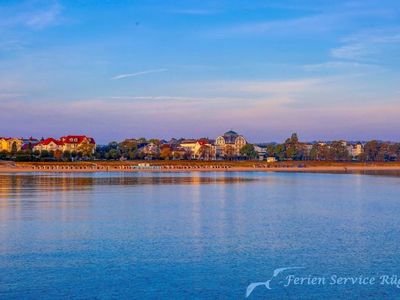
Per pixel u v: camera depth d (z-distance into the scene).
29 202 97.56
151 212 84.25
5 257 51.06
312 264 48.72
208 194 117.69
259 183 158.62
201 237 61.59
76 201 100.06
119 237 61.56
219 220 75.38
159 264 48.56
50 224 71.00
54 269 46.62
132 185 144.38
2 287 41.53
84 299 38.97
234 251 53.97
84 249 54.75
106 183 152.00
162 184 149.50
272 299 39.53
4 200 100.81
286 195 116.31
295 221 74.56
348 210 88.12
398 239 60.28
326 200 105.38
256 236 62.25
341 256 51.72
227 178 188.50
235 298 39.66
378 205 96.00
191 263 49.00
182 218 77.44
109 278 43.97
